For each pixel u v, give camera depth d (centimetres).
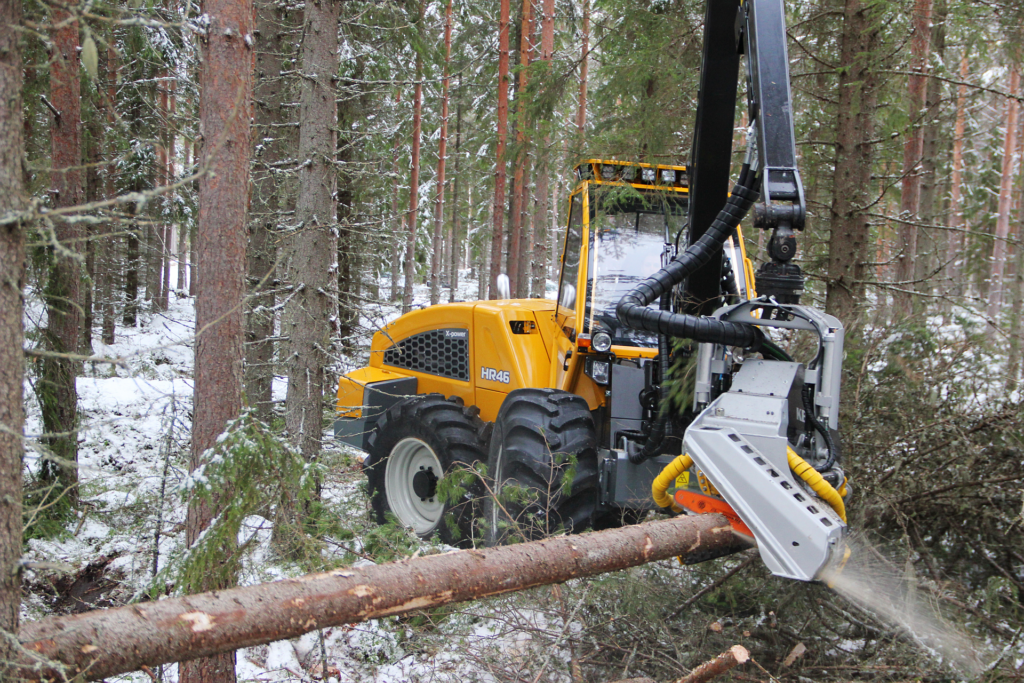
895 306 511
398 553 401
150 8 308
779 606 346
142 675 332
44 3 192
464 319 577
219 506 283
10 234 189
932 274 574
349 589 220
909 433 417
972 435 409
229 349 304
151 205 918
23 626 188
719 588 356
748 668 323
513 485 400
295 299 549
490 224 2153
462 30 1775
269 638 207
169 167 880
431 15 1495
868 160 600
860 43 557
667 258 462
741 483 270
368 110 1179
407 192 1884
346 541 411
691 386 363
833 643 337
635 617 340
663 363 388
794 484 267
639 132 532
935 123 842
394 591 227
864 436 430
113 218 197
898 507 388
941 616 326
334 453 677
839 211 571
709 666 264
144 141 392
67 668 179
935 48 726
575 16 1472
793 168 315
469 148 1527
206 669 289
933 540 395
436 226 1998
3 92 188
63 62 212
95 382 859
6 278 189
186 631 194
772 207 308
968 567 385
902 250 757
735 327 312
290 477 279
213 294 302
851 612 353
